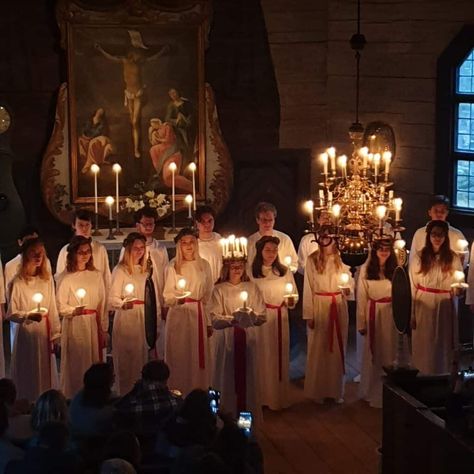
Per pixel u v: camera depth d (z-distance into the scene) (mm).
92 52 11789
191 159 12258
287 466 8758
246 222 12789
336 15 12391
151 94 12016
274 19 12398
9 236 11656
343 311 10203
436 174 12109
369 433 9484
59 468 5953
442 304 10328
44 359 9547
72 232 12141
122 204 12094
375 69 12336
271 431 9539
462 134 11984
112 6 11711
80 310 9383
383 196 8547
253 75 12500
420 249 10703
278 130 12656
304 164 12789
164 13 11844
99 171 12031
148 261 9789
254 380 9250
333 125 12680
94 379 7152
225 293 9203
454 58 11805
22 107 11852
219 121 12398
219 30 12312
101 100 11906
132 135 12047
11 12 11695
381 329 10125
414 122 12180
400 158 12352
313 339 10227
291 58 12508
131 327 9695
